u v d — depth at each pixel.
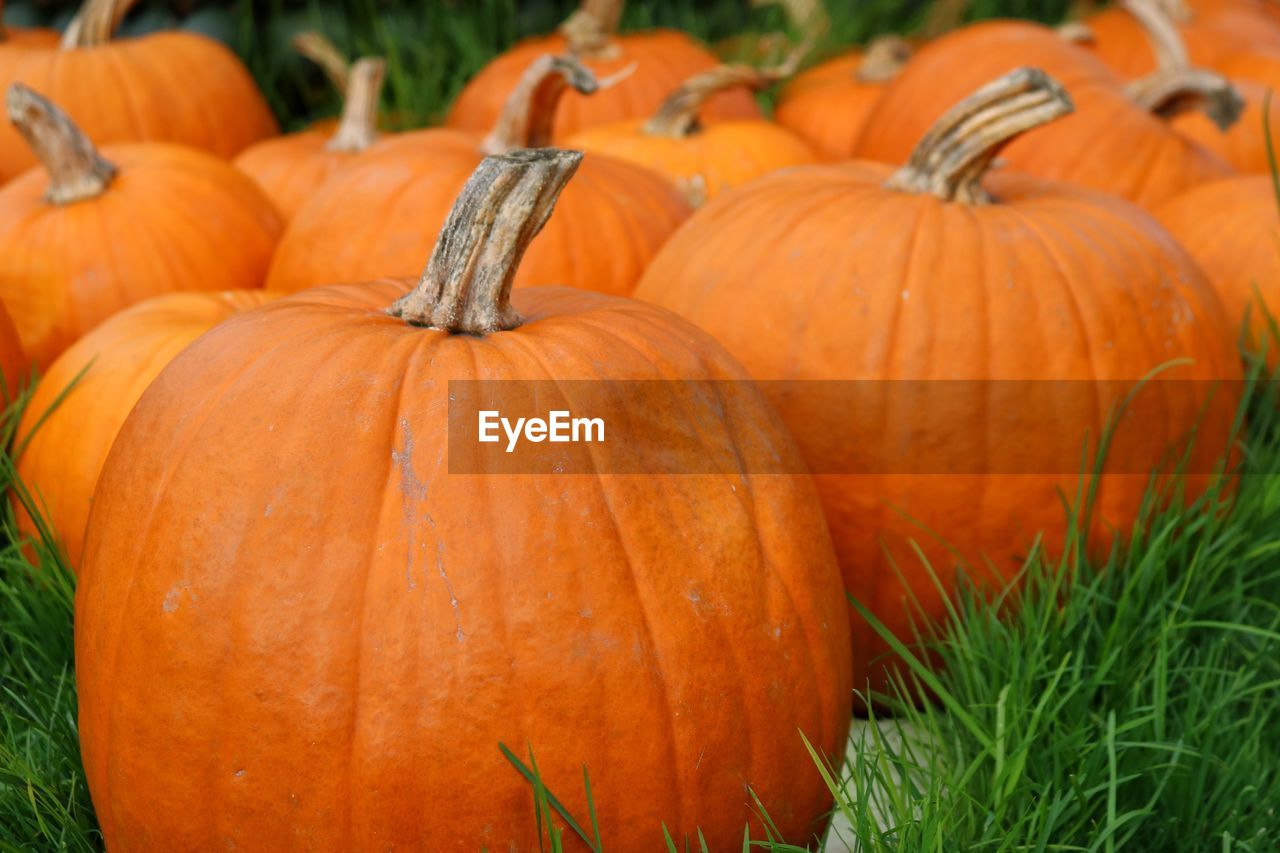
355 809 0.86
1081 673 1.00
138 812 0.88
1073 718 0.98
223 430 0.88
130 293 1.22
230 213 1.28
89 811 0.96
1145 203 1.35
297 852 0.86
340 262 1.21
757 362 1.05
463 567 0.86
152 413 0.91
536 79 1.24
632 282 1.21
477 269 0.92
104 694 0.89
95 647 0.90
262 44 1.75
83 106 1.47
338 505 0.86
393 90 1.78
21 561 1.05
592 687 0.86
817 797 0.92
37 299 1.21
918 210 1.06
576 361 0.90
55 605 1.04
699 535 0.89
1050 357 1.03
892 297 1.03
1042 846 0.90
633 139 1.40
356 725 0.85
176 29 1.71
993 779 0.92
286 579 0.86
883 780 0.94
